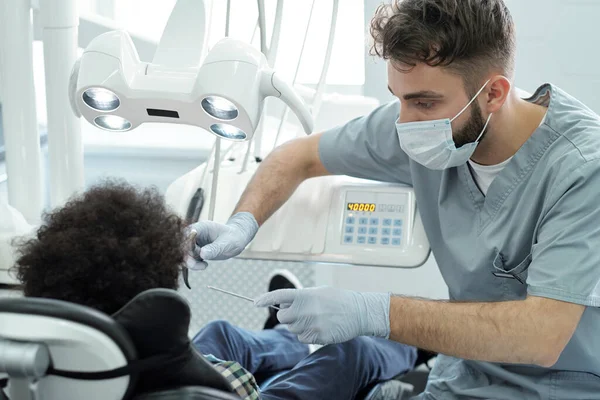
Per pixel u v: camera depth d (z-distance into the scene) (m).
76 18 1.75
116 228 0.89
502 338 1.33
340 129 1.79
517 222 1.50
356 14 2.40
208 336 1.74
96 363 0.81
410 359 1.92
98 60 1.40
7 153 1.81
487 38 1.35
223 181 1.87
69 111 1.79
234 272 2.33
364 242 1.73
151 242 0.89
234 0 2.37
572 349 1.48
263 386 1.74
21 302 0.80
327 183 1.83
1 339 0.80
